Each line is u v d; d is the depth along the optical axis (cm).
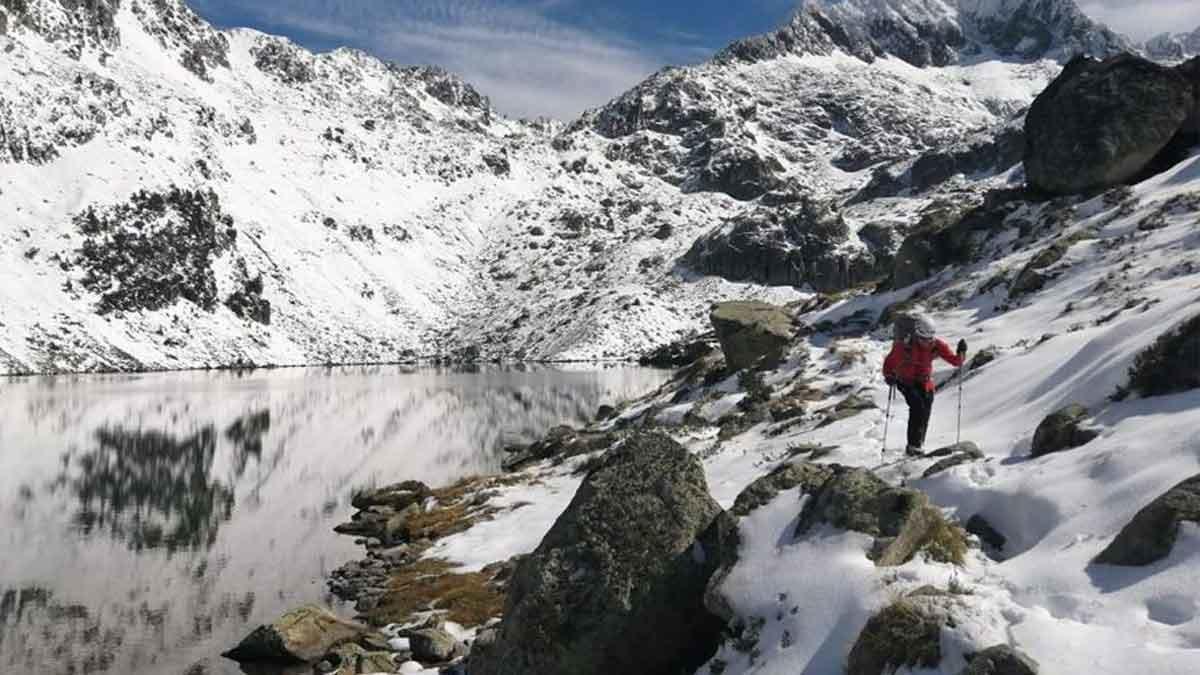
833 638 875
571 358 16300
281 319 17812
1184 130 3406
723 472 2150
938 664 768
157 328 14725
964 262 3672
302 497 3681
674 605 1105
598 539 1155
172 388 9838
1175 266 2255
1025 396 1695
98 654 1775
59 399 8144
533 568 1174
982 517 1123
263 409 7475
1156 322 1515
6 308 12962
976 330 2612
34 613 2067
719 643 1039
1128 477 1006
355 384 10819
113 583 2338
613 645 1100
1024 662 707
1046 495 1062
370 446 5219
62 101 16862
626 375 12456
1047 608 834
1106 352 1557
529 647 1123
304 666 1680
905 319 1462
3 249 13875
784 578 977
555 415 7031
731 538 1097
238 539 2888
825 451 1834
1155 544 828
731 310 4172
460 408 7650
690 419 3219
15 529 3025
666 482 1184
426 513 3055
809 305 4853
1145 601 775
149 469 4375
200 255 16225
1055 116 3691
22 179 15088
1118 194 3188
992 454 1394
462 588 1995
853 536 977
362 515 3197
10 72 16862
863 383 2659
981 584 900
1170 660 675
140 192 15800
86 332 13488
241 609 2100
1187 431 1041
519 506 2839
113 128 17400
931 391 1438
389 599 2053
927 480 1273
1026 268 2894
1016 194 3919
